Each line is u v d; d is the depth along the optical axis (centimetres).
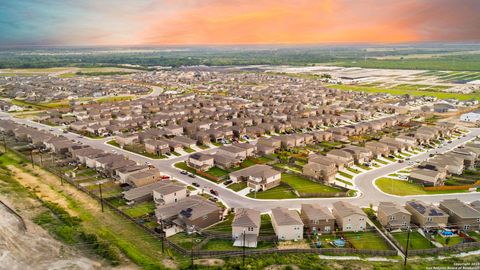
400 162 11744
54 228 7181
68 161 11375
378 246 6825
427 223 7456
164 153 12450
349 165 11244
